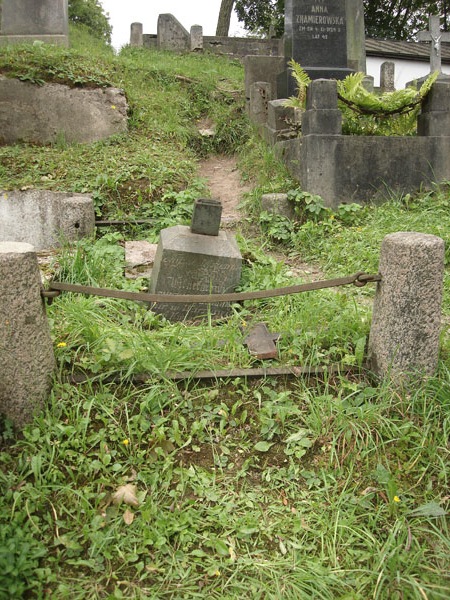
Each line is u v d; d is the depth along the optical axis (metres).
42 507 2.43
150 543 2.31
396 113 6.83
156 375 3.06
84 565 2.25
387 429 2.85
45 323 2.79
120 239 5.52
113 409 2.87
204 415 2.94
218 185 7.62
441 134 6.63
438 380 3.01
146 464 2.67
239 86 11.14
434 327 2.97
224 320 3.96
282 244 5.98
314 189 6.41
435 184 6.66
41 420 2.72
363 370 3.21
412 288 2.90
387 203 6.46
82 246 4.96
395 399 3.00
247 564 2.30
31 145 8.05
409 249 2.87
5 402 2.71
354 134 6.85
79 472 2.59
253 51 16.77
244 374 3.15
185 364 3.15
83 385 2.97
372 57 20.36
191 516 2.46
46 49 9.30
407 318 2.94
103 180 6.45
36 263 2.70
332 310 3.71
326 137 6.34
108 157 7.25
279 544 2.40
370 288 4.71
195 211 4.12
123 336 3.26
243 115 9.66
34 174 6.71
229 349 3.35
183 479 2.61
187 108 9.77
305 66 8.71
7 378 2.68
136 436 2.78
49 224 6.08
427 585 2.18
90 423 2.82
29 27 10.60
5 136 8.09
